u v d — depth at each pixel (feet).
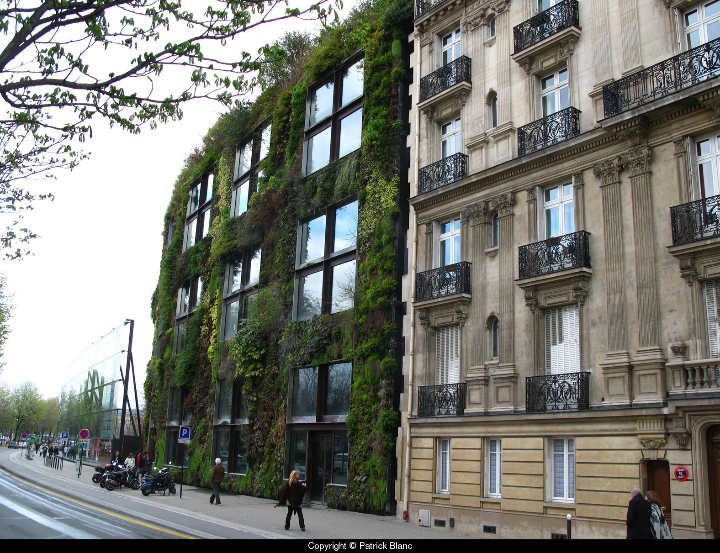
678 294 46.29
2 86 26.50
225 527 54.49
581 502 49.03
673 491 43.45
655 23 51.88
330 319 81.05
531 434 53.88
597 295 51.90
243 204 116.98
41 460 216.33
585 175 54.90
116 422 159.33
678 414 44.04
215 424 106.63
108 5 26.32
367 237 77.05
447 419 61.36
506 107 64.23
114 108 29.04
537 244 56.95
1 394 412.57
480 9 69.51
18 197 39.99
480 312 61.77
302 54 107.34
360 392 72.33
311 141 95.55
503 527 54.44
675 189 47.93
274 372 89.76
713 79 45.24
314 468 79.66
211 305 119.75
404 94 78.59
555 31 58.65
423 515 61.82
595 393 50.16
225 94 29.55
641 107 49.49
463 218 65.92
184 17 27.66
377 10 86.84
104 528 50.85
